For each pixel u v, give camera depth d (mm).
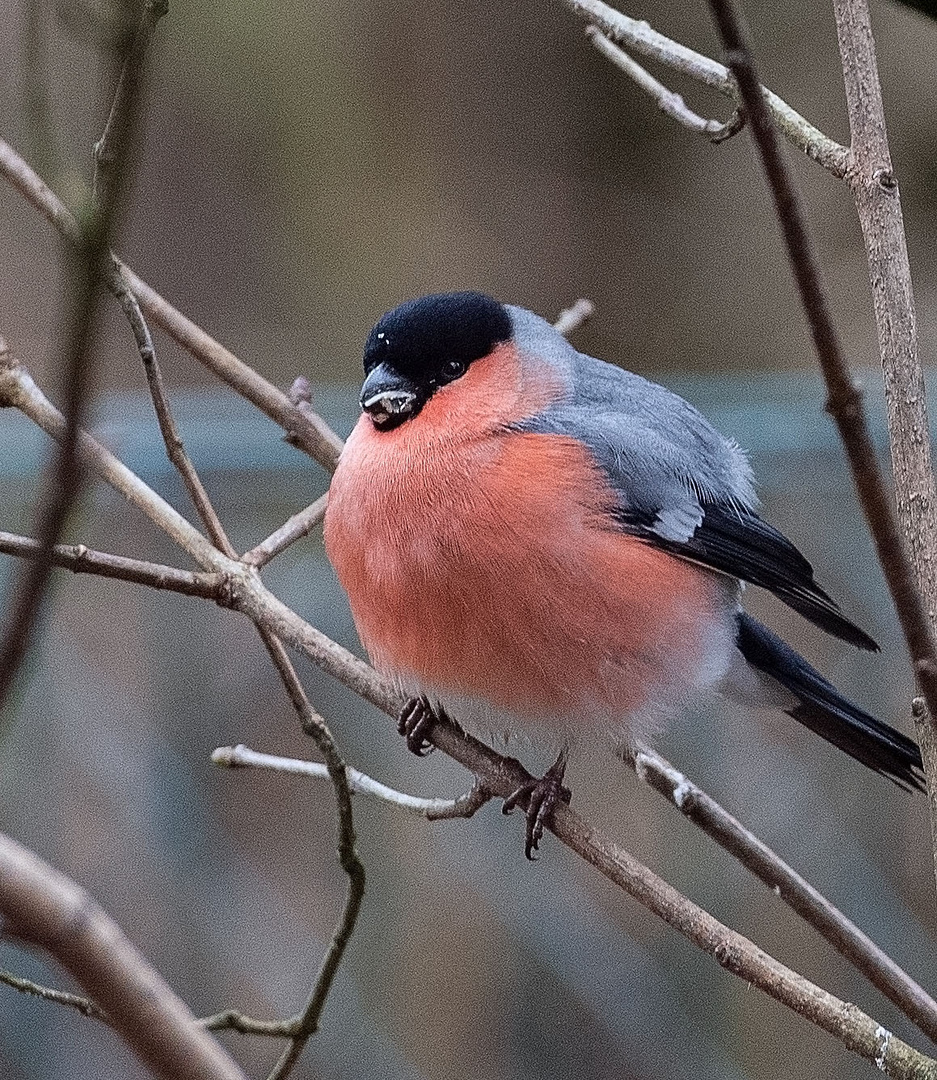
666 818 10633
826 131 15484
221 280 16391
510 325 6617
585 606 6129
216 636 10328
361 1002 11031
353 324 16047
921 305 13664
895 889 10375
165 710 10289
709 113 16609
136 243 16344
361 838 10797
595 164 16828
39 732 10117
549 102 16812
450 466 6199
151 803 10312
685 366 16562
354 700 10352
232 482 9750
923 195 13469
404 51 16203
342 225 16078
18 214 15367
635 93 16750
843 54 4594
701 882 10477
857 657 10117
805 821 10352
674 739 10281
